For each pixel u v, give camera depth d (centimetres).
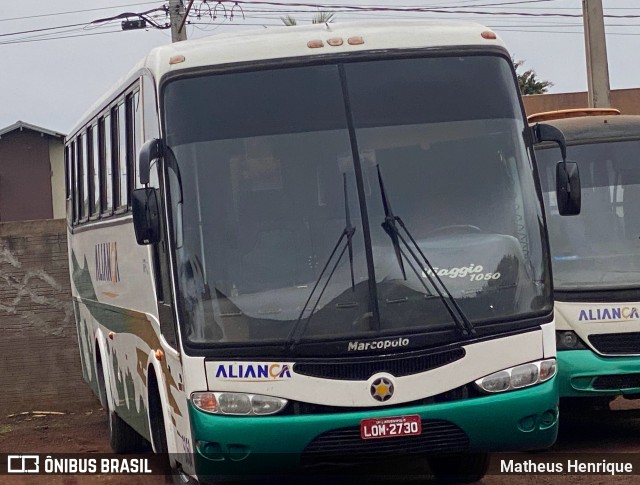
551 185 1262
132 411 1165
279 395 802
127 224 1111
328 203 840
